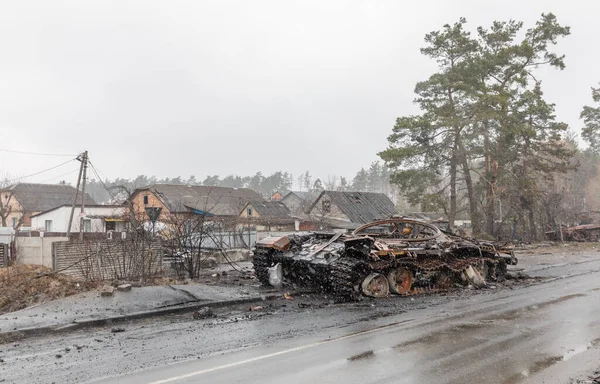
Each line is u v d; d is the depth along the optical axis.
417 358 6.04
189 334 7.49
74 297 9.68
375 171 109.19
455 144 31.78
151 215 14.79
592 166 60.28
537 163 36.59
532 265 19.03
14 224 46.66
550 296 11.06
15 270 10.74
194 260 15.64
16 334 7.51
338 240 12.37
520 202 37.12
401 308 9.79
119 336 7.43
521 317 8.62
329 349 6.48
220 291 11.18
